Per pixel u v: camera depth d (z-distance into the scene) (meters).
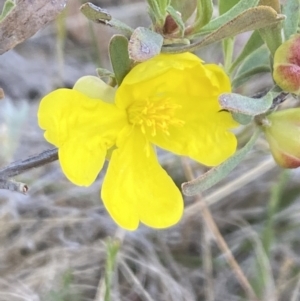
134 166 0.12
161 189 0.12
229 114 0.12
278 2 0.11
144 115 0.12
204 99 0.12
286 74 0.11
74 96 0.11
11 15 0.10
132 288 0.20
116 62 0.11
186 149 0.12
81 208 0.23
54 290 0.19
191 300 0.20
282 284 0.21
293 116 0.12
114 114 0.11
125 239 0.21
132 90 0.12
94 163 0.11
